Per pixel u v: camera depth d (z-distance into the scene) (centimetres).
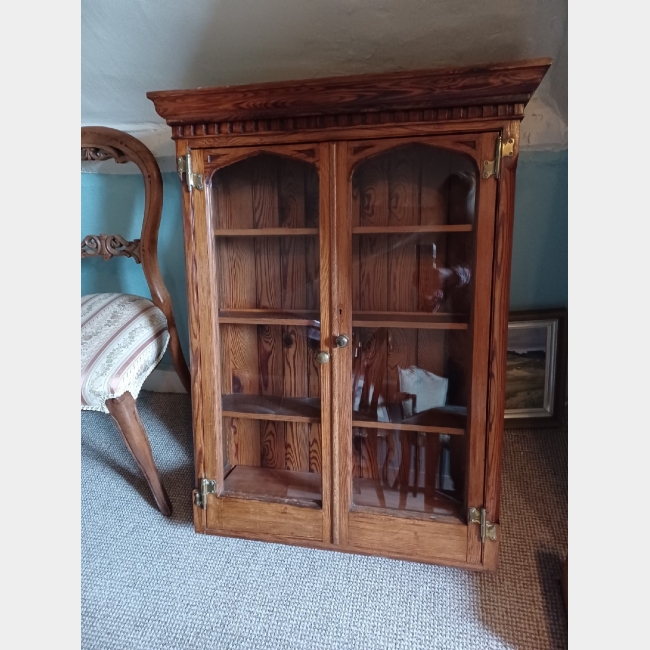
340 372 99
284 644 86
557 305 137
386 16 105
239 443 120
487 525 96
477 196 88
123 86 132
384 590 97
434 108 85
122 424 110
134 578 101
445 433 102
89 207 156
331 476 102
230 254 109
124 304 124
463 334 99
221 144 96
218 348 108
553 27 105
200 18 109
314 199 99
